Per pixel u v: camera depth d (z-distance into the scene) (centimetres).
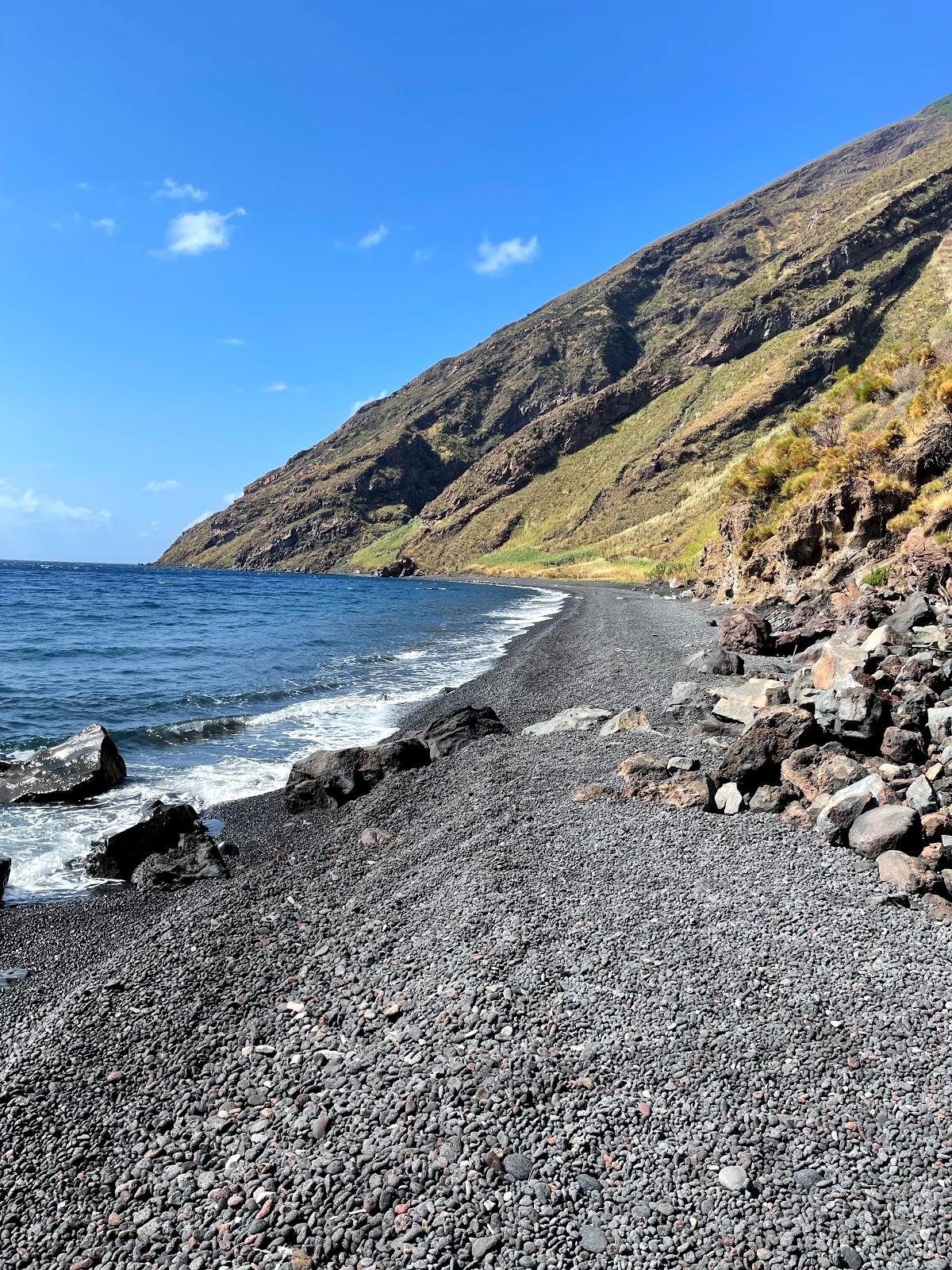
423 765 1327
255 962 715
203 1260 413
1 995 707
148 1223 439
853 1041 559
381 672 2661
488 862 864
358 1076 546
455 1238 417
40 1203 457
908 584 2322
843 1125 489
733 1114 499
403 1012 612
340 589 9888
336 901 839
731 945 679
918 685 1253
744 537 4403
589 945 688
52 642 3198
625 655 2473
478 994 618
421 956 690
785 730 1046
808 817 925
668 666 2136
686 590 5669
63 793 1276
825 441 4428
